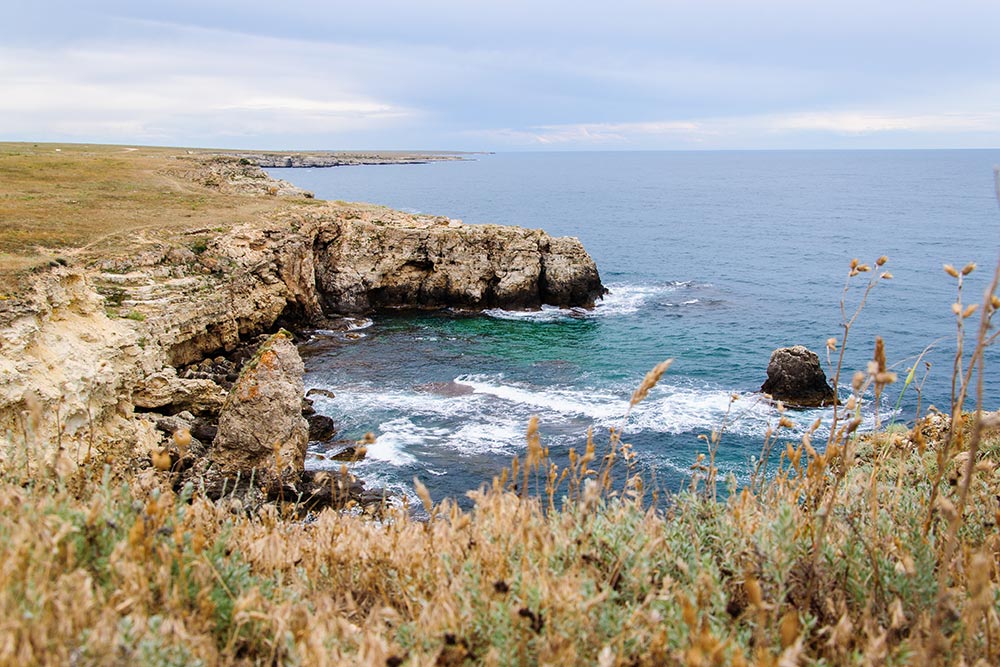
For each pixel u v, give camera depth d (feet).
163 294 103.55
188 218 144.15
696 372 121.90
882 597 13.82
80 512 14.29
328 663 11.73
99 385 69.36
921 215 412.98
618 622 12.24
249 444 67.21
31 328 64.03
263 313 132.26
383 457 83.76
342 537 17.71
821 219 397.39
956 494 18.69
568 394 108.99
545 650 11.54
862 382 13.16
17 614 10.47
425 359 127.44
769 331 150.61
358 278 159.43
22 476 17.78
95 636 10.48
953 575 15.05
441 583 14.47
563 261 166.50
